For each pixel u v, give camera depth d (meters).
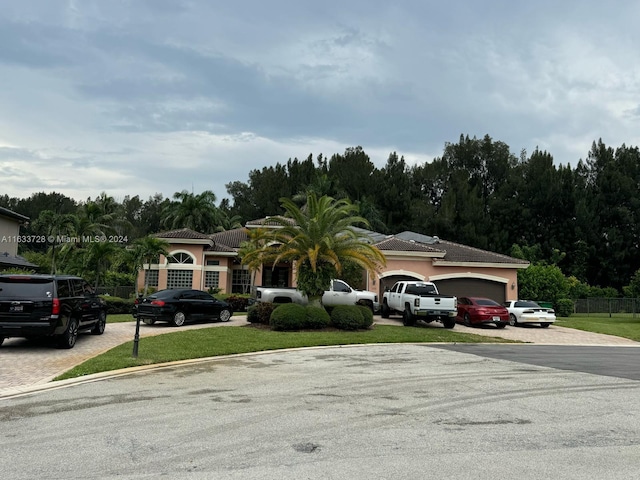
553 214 55.94
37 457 5.48
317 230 20.25
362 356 14.20
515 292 31.70
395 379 10.52
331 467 5.21
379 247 30.69
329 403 8.16
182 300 20.41
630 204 53.84
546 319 26.52
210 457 5.50
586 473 5.10
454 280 31.30
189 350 13.70
